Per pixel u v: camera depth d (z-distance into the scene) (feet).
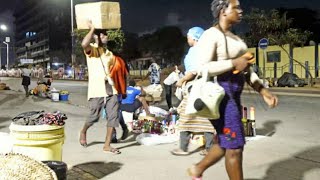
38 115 17.51
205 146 22.94
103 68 22.99
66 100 57.62
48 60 379.96
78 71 162.71
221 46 12.48
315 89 84.02
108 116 23.29
